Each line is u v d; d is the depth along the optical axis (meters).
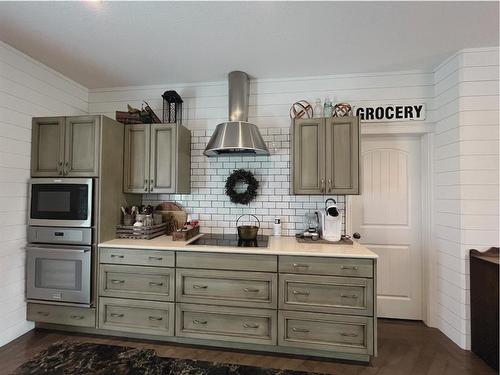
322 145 2.58
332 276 2.20
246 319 2.31
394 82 2.84
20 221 2.52
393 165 2.96
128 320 2.46
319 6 1.88
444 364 2.17
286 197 2.98
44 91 2.75
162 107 3.21
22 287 2.54
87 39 2.30
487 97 2.37
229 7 1.90
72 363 1.25
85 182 2.48
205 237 2.86
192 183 3.14
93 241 2.50
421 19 2.01
